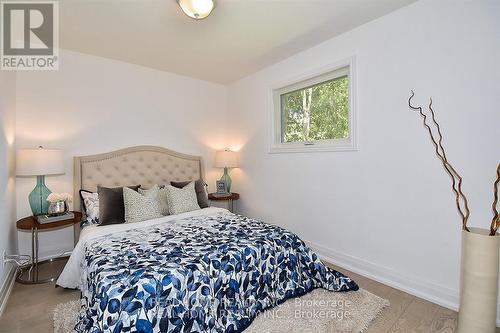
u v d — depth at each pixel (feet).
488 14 5.67
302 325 5.62
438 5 6.38
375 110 7.68
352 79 8.18
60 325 5.67
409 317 5.97
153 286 4.65
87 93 10.06
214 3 6.69
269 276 6.29
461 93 6.06
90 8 6.90
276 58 10.48
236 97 13.41
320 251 9.44
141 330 4.34
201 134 13.25
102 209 8.35
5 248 6.96
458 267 6.23
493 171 5.68
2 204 6.66
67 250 9.71
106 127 10.50
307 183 9.89
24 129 8.83
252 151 12.48
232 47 9.42
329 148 9.02
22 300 6.73
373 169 7.80
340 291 6.92
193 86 12.95
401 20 7.05
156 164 11.45
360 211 8.19
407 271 7.13
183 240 6.54
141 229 7.69
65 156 9.62
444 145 6.35
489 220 5.76
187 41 8.90
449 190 6.33
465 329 5.14
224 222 8.16
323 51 9.04
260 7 6.95
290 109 10.97
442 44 6.33
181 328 4.75
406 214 7.11
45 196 8.43
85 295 5.52
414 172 6.91
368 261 8.02
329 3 6.81
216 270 5.50
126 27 7.92
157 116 11.83
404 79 7.02
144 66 11.39
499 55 5.55
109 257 5.55
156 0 6.58
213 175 13.73
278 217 11.15
